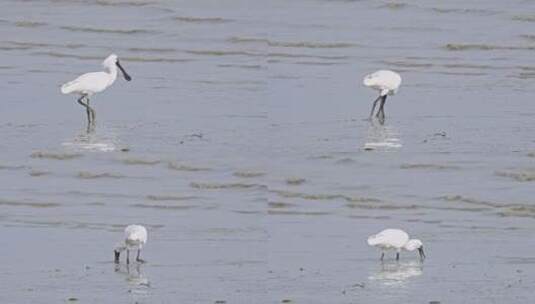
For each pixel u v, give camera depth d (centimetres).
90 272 1881
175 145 2670
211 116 2925
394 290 1786
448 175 2462
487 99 3083
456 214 2222
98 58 3622
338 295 1764
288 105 3030
